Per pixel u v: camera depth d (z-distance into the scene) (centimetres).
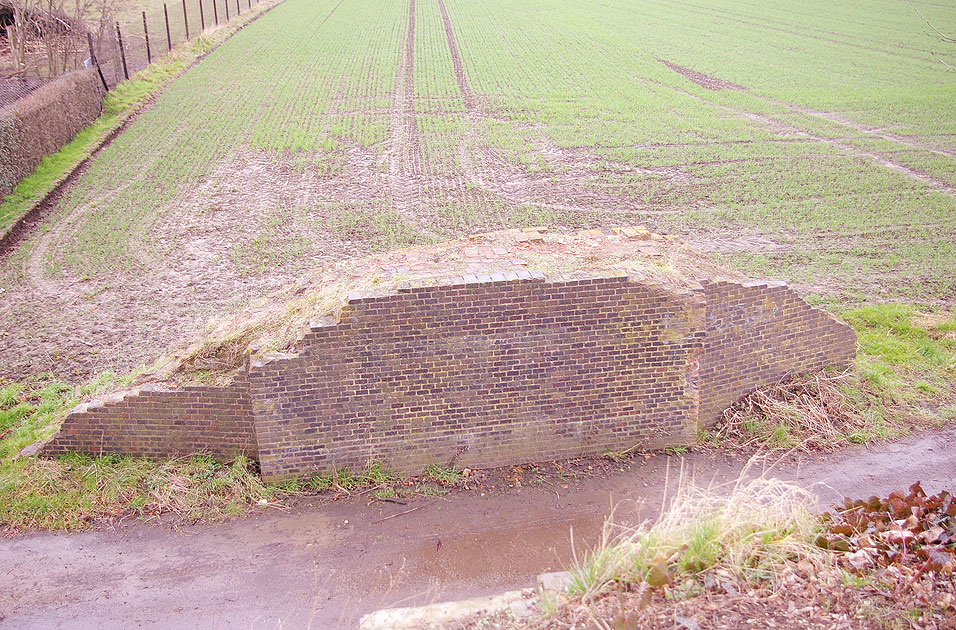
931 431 1346
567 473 1218
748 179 2731
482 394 1181
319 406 1144
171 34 4416
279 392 1126
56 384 1509
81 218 2344
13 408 1421
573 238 1392
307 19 5372
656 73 4147
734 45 4862
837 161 2900
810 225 2355
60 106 2809
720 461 1251
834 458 1269
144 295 1898
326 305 1158
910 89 3884
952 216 2419
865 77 4134
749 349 1328
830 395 1388
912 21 5553
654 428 1260
